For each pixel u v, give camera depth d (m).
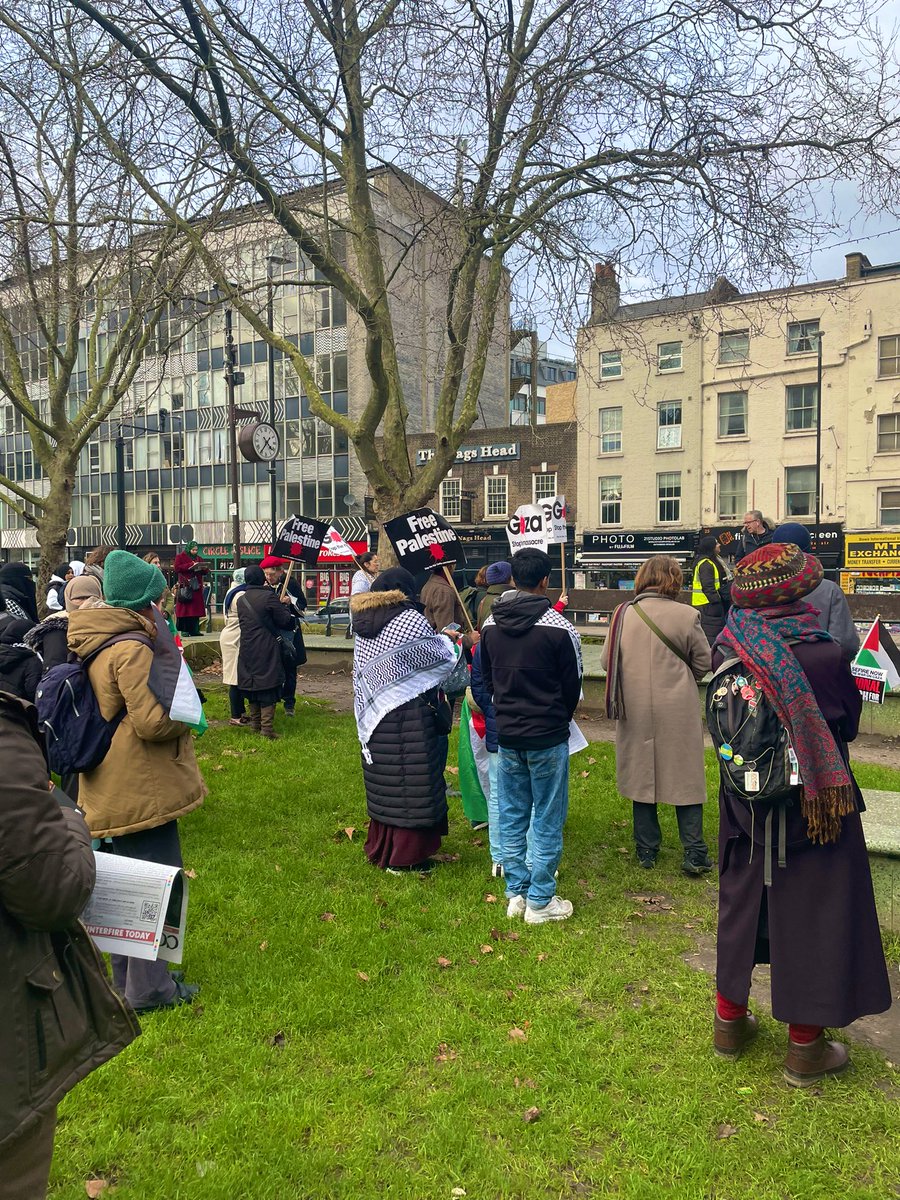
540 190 9.78
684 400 33.19
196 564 15.05
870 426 29.73
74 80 8.02
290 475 40.25
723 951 2.93
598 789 6.39
